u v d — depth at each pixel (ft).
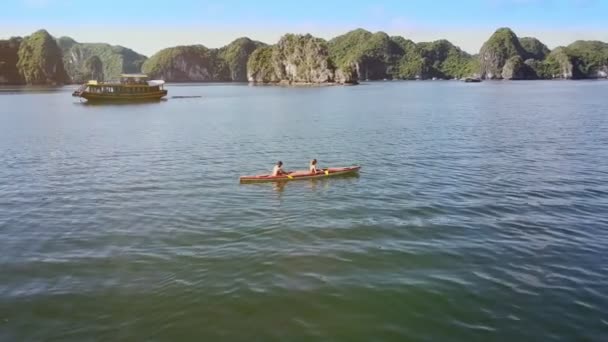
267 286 44.55
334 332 37.11
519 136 144.66
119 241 57.06
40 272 48.37
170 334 37.04
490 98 366.84
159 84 413.18
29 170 99.86
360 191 80.23
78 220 65.36
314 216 66.39
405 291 43.39
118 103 353.10
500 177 89.04
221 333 37.06
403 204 71.82
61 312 40.52
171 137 152.76
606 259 50.24
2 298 42.96
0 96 460.14
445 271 47.57
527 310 39.86
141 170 99.04
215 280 45.98
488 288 43.83
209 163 106.73
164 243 56.18
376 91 545.85
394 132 158.40
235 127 181.16
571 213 66.49
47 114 251.80
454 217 65.05
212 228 61.52
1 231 60.90
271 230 60.44
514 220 63.46
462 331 37.04
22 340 36.52
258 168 101.09
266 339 36.19
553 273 46.91
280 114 240.53
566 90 497.05
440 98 379.14
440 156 112.06
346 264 49.39
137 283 45.65
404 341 35.88
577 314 39.14
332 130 166.91
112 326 38.29
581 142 130.62
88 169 100.48
